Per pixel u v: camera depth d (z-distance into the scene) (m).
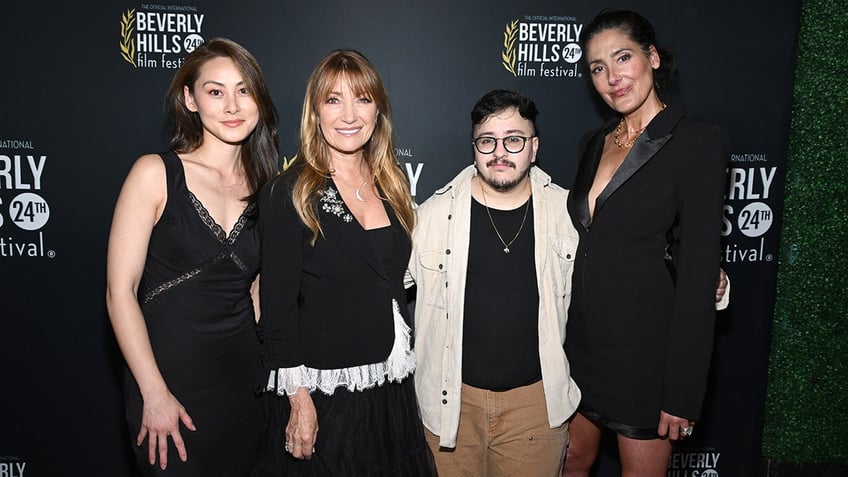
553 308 2.05
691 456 3.02
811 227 2.90
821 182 2.86
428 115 2.75
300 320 1.87
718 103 2.80
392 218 2.00
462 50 2.72
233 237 1.91
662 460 2.08
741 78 2.79
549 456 2.13
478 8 2.71
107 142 2.69
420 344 2.14
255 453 2.04
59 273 2.75
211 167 1.92
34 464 2.84
